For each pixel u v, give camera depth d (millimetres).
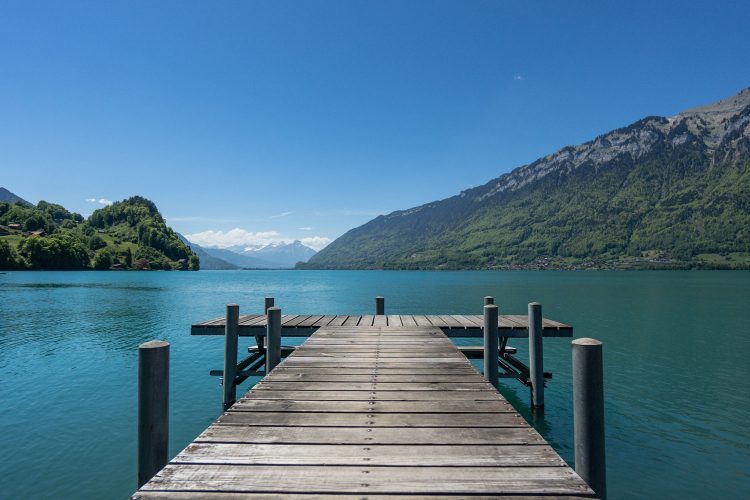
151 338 25406
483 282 112938
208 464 4070
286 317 16047
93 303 48031
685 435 10773
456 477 3840
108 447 9891
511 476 3857
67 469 8844
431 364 8492
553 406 12906
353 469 3994
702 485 8312
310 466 4047
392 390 6695
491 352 11320
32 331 28125
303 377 7480
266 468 3998
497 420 5363
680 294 63281
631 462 9266
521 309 41469
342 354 9445
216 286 93250
